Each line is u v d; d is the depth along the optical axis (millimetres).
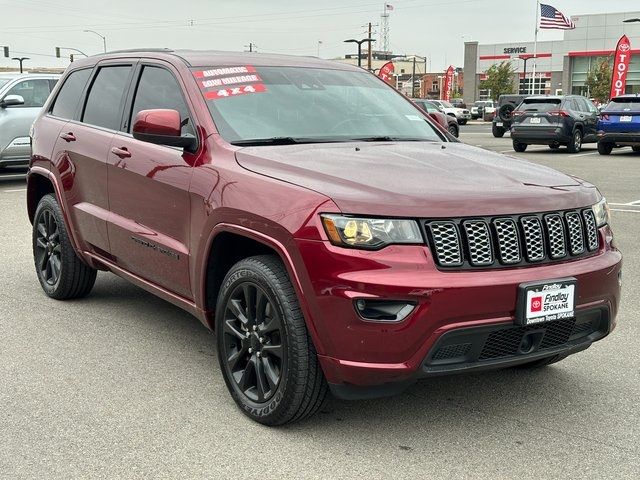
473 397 3928
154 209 4285
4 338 4820
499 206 3254
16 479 3025
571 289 3336
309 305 3180
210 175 3812
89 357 4480
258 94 4355
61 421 3582
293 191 3324
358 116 4512
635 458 3254
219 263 3883
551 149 23844
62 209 5391
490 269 3205
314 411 3414
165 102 4449
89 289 5688
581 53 70562
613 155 20984
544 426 3576
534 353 3363
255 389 3615
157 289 4438
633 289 6230
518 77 78625
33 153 5801
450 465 3176
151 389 3992
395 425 3570
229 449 3303
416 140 4461
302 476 3070
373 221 3092
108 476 3055
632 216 10047
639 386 4102
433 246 3119
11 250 7652
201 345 4723
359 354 3082
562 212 3451
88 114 5297
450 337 3080
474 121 63812
